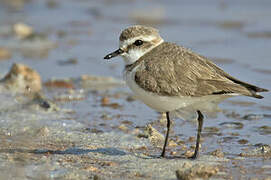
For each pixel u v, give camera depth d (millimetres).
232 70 16938
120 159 10227
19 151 10508
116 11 26594
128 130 12469
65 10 27547
